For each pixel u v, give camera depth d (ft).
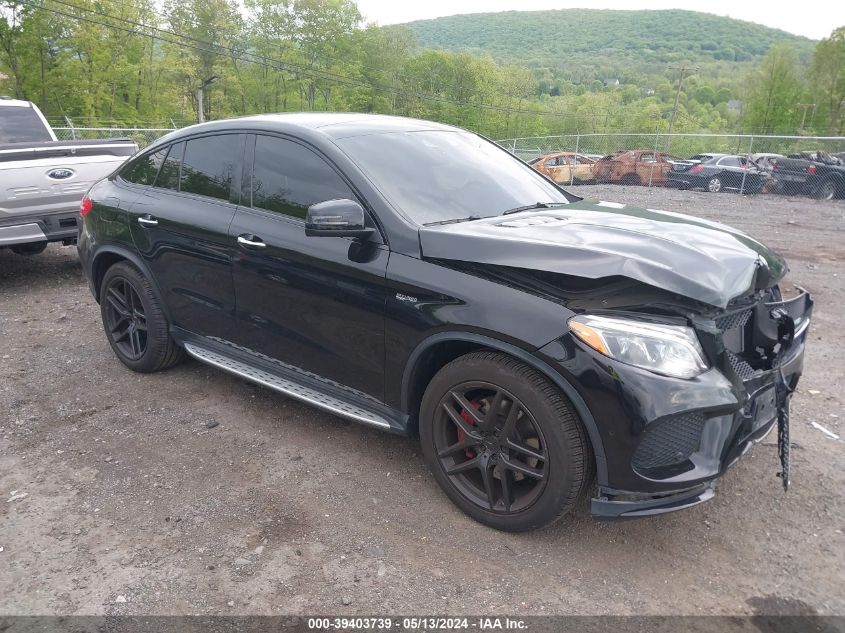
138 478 10.64
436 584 8.29
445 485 9.67
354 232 9.34
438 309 8.89
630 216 10.59
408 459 11.19
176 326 13.55
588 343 7.78
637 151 73.61
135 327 14.40
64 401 13.42
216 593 8.12
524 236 8.87
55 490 10.32
